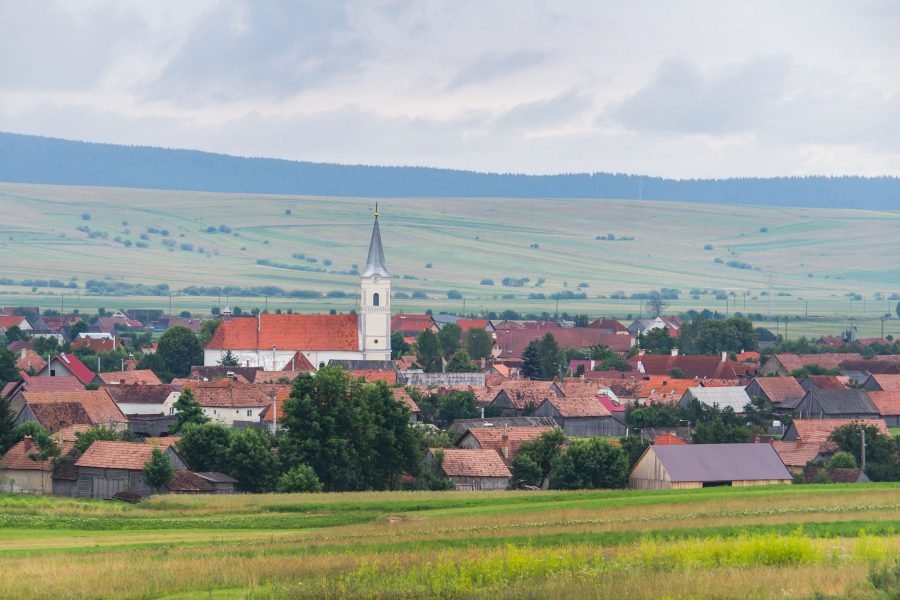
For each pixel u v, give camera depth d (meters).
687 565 150.12
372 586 148.38
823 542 169.38
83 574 157.00
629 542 180.00
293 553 175.12
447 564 157.25
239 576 155.50
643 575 144.75
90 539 198.38
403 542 185.50
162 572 157.75
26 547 187.25
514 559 157.12
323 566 160.88
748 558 154.88
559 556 160.38
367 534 197.88
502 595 139.62
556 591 139.00
